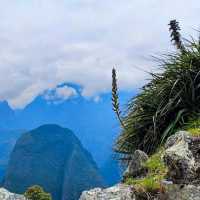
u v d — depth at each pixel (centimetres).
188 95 1060
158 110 1047
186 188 647
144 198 652
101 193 696
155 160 784
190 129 949
